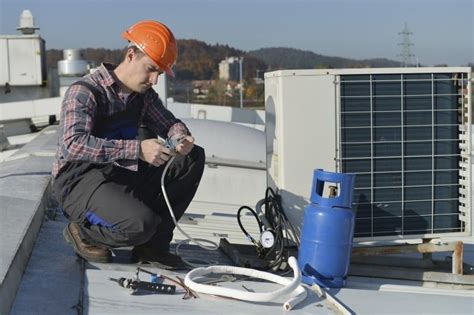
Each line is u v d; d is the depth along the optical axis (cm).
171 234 348
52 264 324
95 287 295
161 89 873
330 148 369
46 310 262
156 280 307
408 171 379
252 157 675
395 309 301
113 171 326
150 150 309
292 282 294
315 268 326
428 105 378
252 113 1128
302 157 366
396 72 371
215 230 489
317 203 329
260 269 355
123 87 326
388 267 375
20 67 1206
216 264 367
